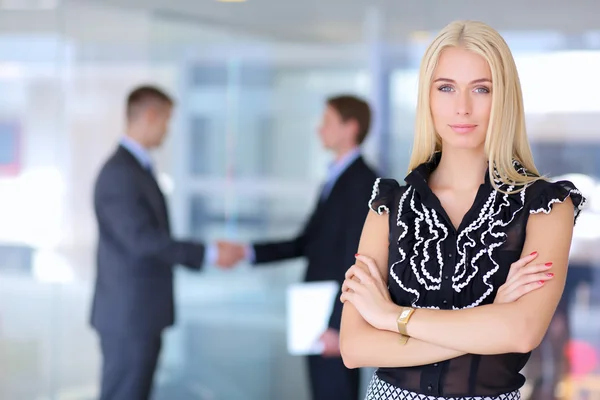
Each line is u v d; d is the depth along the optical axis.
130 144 4.39
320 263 4.27
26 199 4.67
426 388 1.79
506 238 1.78
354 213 4.08
